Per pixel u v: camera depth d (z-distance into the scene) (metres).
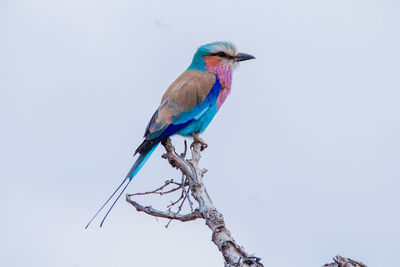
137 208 8.27
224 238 7.38
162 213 8.17
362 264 6.64
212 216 7.80
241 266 6.93
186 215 8.16
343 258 6.71
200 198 8.33
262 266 6.95
